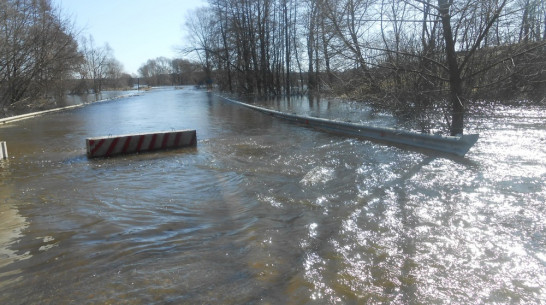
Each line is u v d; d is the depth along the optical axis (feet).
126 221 15.69
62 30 105.29
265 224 14.75
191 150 31.53
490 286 9.97
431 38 40.88
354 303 9.45
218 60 149.59
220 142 35.32
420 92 35.58
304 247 12.54
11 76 93.30
